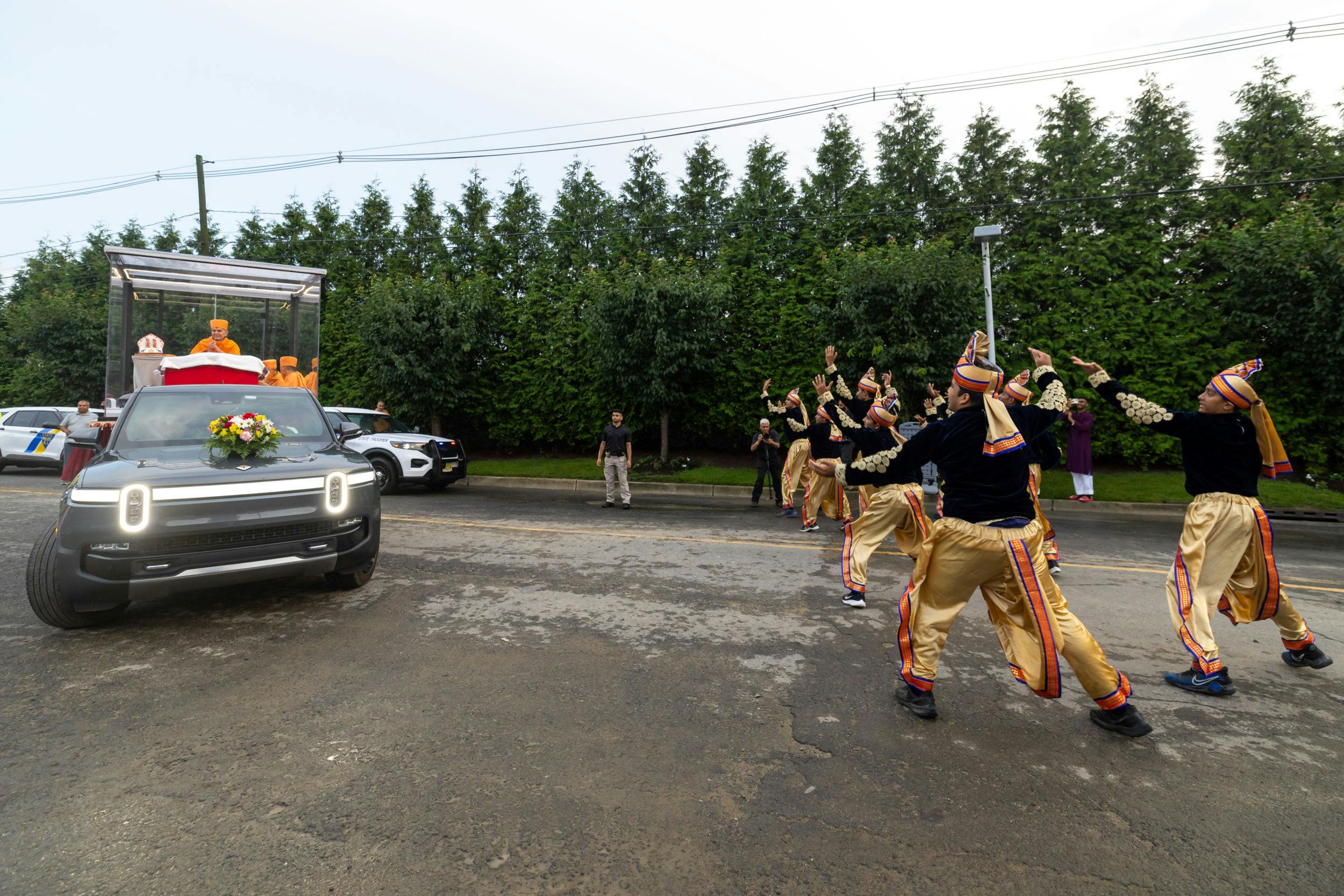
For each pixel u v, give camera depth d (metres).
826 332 13.92
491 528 8.49
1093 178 16.02
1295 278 13.16
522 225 21.38
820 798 2.54
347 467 5.03
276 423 5.72
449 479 12.90
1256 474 3.87
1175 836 2.34
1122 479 13.95
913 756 2.88
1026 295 15.64
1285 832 2.37
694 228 18.92
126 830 2.30
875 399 6.52
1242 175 15.80
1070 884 2.07
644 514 10.23
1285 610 3.97
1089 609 5.24
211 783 2.60
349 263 22.55
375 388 18.88
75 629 4.42
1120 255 15.26
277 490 4.54
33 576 4.12
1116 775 2.76
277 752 2.84
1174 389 14.39
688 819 2.39
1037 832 2.35
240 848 2.21
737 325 16.53
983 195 17.17
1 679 3.59
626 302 14.83
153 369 8.50
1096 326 14.77
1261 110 15.95
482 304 17.27
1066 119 17.42
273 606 4.97
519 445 18.86
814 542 7.90
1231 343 14.32
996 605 3.25
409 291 16.55
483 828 2.33
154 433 5.23
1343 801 2.58
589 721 3.16
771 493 13.52
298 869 2.10
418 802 2.48
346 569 5.03
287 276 9.32
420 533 8.10
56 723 3.09
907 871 2.13
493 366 18.36
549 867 2.12
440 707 3.29
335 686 3.54
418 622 4.63
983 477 3.12
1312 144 15.52
